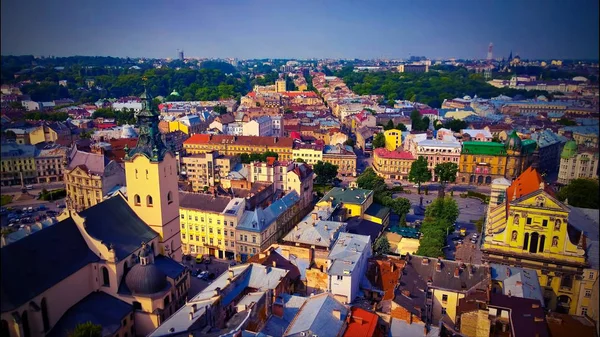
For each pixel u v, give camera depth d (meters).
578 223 138.62
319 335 94.81
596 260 131.75
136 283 119.81
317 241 152.25
